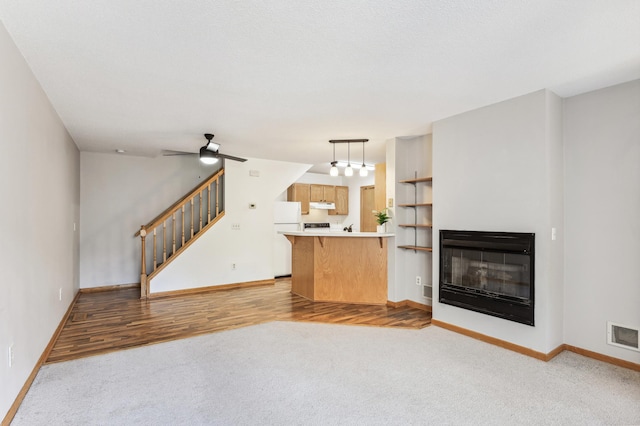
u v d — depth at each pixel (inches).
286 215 283.7
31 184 100.7
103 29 78.7
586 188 121.0
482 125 136.0
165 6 69.7
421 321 160.4
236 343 132.1
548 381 102.0
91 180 227.8
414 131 172.6
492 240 130.2
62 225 153.3
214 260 232.7
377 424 80.9
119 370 108.4
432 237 163.8
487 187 134.3
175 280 218.4
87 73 102.5
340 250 197.8
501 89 117.3
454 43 85.6
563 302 125.8
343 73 103.3
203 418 82.8
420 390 96.6
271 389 96.8
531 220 120.9
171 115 144.4
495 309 128.3
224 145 205.3
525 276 120.8
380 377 104.2
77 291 210.8
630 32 80.6
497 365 113.0
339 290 197.5
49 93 117.9
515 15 73.5
